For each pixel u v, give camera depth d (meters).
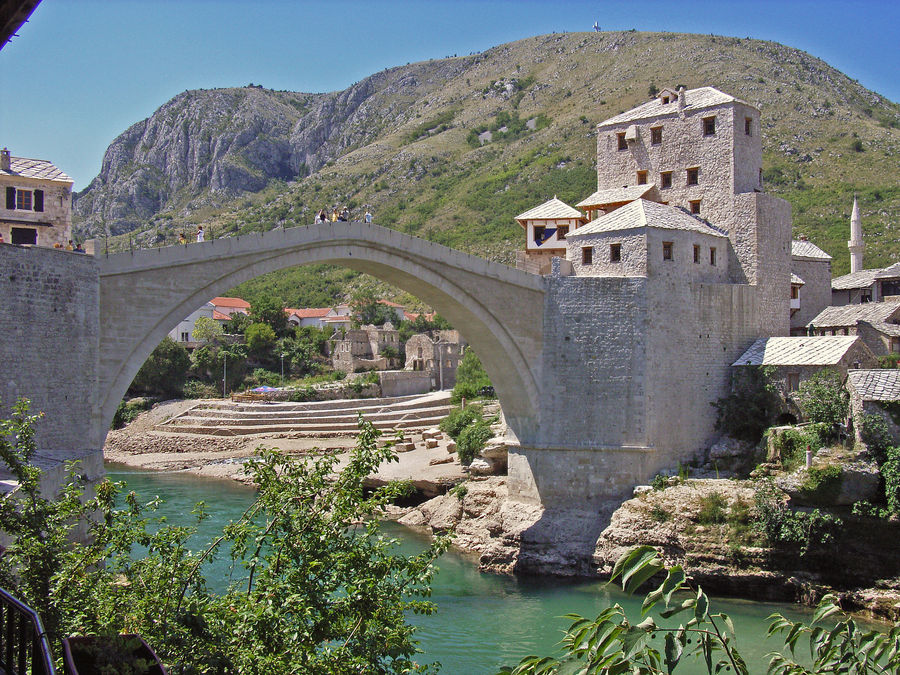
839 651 14.09
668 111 55.38
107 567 18.17
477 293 46.38
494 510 50.31
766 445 44.59
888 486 38.59
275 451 18.73
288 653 16.09
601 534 43.91
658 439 46.66
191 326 133.75
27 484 17.77
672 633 11.88
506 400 49.22
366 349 125.06
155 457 87.00
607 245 48.38
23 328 30.78
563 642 14.44
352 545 17.70
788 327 53.56
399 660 17.55
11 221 45.62
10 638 11.41
